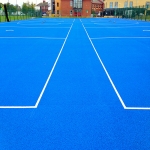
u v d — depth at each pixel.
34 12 62.25
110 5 69.00
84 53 10.43
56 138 3.39
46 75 6.77
